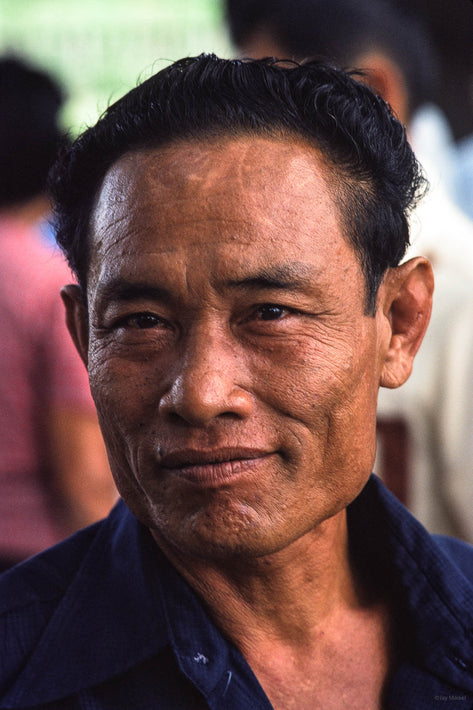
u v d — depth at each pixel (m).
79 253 1.50
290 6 2.53
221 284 1.31
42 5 6.35
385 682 1.57
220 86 1.39
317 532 1.50
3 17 6.37
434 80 2.76
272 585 1.50
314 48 2.51
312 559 1.51
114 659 1.48
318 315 1.36
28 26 6.36
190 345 1.32
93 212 1.44
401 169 1.53
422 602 1.59
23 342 2.59
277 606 1.51
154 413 1.36
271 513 1.35
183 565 1.50
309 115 1.39
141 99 1.42
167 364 1.35
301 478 1.37
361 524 1.66
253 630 1.52
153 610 1.49
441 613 1.58
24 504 2.59
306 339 1.35
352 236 1.40
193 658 1.45
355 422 1.42
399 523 1.64
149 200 1.33
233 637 1.51
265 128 1.36
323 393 1.36
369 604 1.62
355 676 1.56
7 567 2.59
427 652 1.56
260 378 1.34
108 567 1.58
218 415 1.31
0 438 2.59
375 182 1.46
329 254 1.36
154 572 1.52
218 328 1.33
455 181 3.31
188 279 1.31
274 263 1.31
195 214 1.31
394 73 2.58
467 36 3.25
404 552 1.62
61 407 2.58
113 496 2.70
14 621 1.53
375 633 1.60
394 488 2.60
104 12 6.30
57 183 1.56
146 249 1.32
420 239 2.57
